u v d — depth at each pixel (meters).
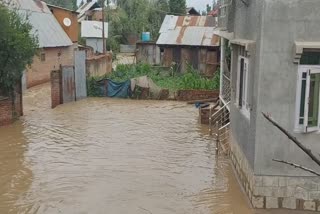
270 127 9.75
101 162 14.01
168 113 22.38
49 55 33.03
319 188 9.88
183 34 35.69
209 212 10.27
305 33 9.48
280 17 9.44
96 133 17.83
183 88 27.38
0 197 11.17
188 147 15.95
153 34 61.44
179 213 10.22
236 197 11.19
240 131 12.13
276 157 9.84
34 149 15.48
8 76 19.09
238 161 12.43
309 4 9.41
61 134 17.62
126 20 63.38
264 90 9.66
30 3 34.31
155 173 13.02
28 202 10.84
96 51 50.25
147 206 10.58
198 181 12.40
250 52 10.41
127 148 15.69
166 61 35.50
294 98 9.66
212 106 20.03
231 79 14.48
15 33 18.69
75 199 10.98
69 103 24.98
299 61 9.53
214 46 33.94
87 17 63.03
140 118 20.98
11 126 18.92
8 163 13.91
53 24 36.06
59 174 12.85
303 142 9.74
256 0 10.09
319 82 9.73
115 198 11.05
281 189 9.95
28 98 26.00
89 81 27.33
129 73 32.50
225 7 15.86
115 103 25.28
